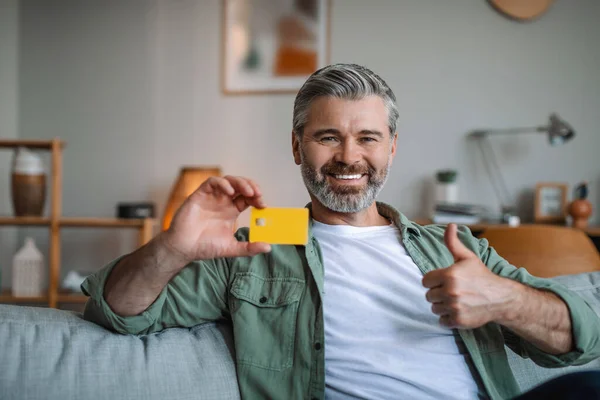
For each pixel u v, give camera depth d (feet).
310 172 4.25
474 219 9.89
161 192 11.87
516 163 10.88
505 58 10.89
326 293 3.93
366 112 4.15
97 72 12.04
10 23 12.00
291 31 11.48
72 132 12.09
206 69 11.79
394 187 11.19
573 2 10.66
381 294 3.93
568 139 9.98
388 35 11.19
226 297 3.96
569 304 3.54
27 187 10.34
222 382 3.55
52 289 10.23
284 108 11.54
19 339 3.23
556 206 10.50
